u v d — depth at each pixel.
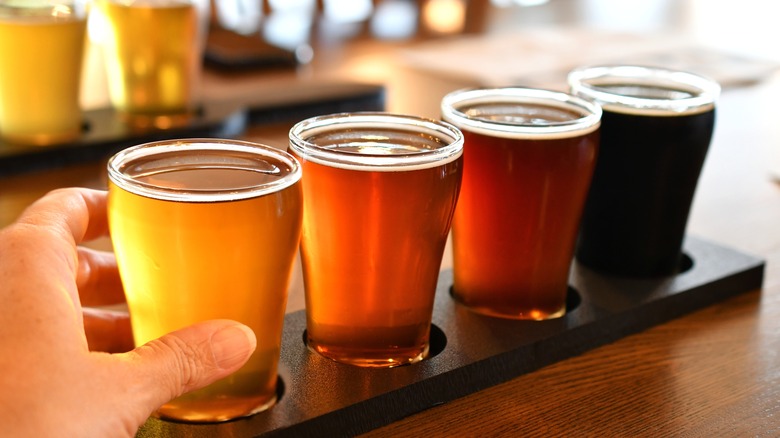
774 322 0.79
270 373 0.58
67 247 0.54
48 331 0.48
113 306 0.76
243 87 1.47
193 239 0.50
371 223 0.58
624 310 0.74
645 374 0.69
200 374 0.52
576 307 0.75
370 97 1.41
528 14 2.29
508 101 0.74
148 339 0.55
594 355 0.72
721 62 1.76
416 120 0.64
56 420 0.47
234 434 0.56
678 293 0.78
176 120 1.20
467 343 0.68
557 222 0.69
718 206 1.06
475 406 0.64
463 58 1.68
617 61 1.68
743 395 0.67
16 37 1.04
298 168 0.54
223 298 0.53
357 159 0.56
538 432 0.61
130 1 1.14
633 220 0.79
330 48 1.83
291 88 1.43
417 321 0.63
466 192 0.69
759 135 1.35
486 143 0.66
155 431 0.55
